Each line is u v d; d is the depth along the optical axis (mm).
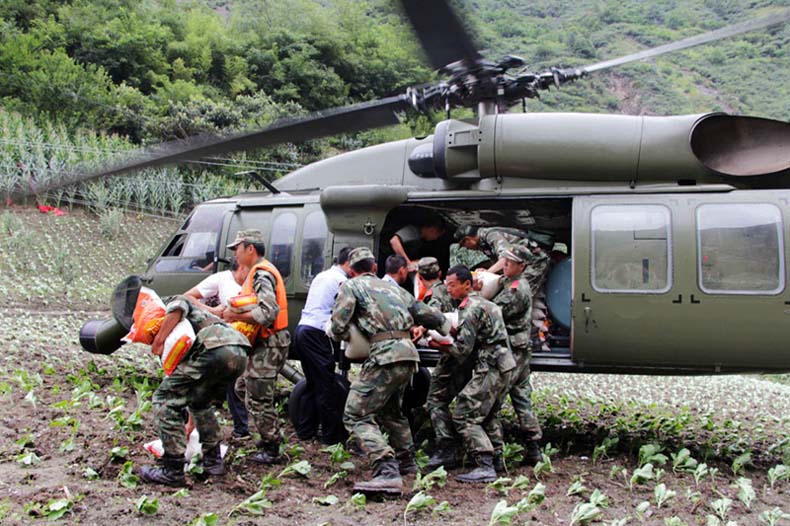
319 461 5914
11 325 12297
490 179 7191
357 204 7391
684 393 12180
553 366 6941
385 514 4738
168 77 43938
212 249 8375
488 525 4570
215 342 4996
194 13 51719
